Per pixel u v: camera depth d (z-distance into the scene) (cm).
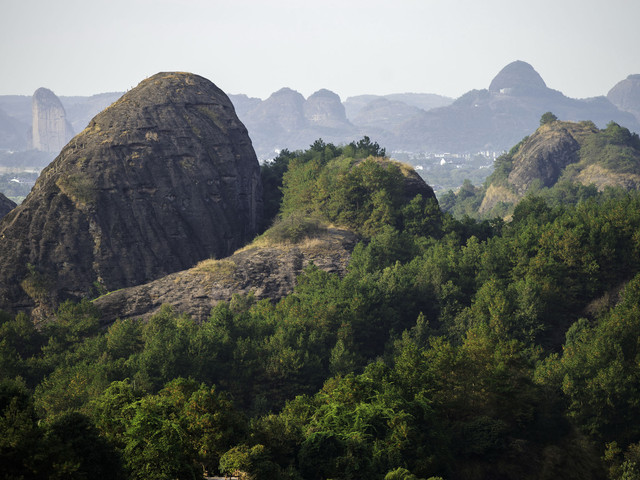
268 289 9181
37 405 5888
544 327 7856
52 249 10388
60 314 8538
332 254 9988
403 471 4256
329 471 4419
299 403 5372
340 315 7794
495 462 5281
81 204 10619
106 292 10338
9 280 10169
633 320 6925
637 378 6262
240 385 6731
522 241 9294
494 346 5919
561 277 8631
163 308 8244
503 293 8131
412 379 5400
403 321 8444
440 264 9056
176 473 3834
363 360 7575
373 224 10875
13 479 3159
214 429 4241
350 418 4866
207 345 6875
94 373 6369
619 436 6034
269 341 7219
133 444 3834
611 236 8856
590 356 6550
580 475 5438
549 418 5850
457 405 5497
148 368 6556
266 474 4056
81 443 3472
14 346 7600
